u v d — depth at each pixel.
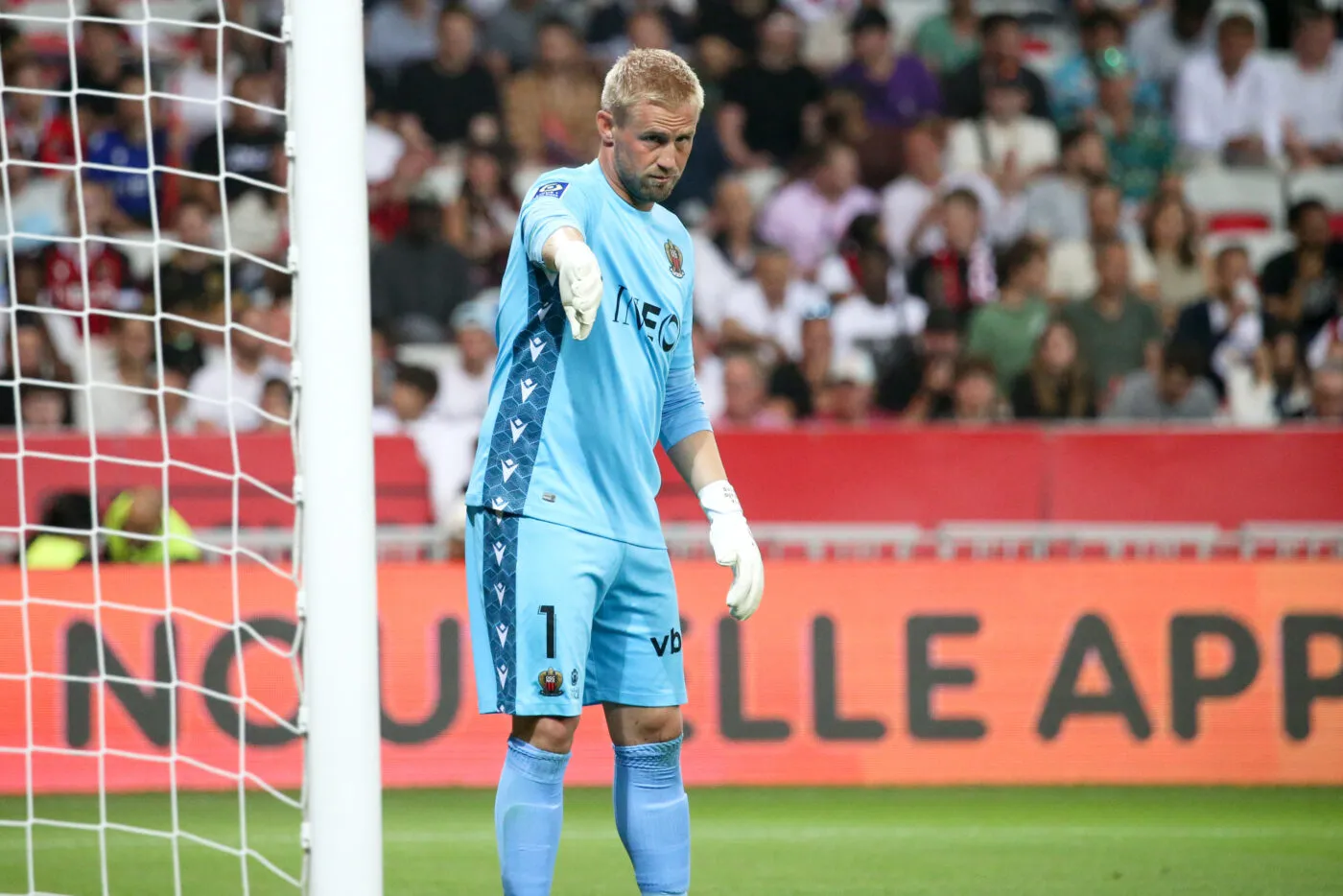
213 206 32.62
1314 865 16.97
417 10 36.50
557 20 35.69
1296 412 31.25
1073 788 21.70
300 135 10.27
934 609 22.20
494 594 10.80
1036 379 29.66
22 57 33.28
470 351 30.02
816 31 37.62
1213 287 32.81
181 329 30.03
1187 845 18.02
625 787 11.31
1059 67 37.06
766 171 35.53
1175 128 36.53
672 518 25.33
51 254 31.27
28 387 28.94
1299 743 21.94
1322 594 22.06
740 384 28.78
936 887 16.02
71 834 18.50
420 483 26.80
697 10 36.94
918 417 30.39
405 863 17.05
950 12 37.19
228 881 16.06
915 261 32.38
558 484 10.77
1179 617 22.11
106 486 24.62
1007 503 26.19
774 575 22.27
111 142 33.19
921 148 34.09
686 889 11.44
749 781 21.97
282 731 21.64
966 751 22.08
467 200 32.91
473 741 21.94
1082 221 33.78
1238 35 36.12
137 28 34.28
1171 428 26.27
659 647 11.23
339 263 10.26
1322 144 36.66
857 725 22.09
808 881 16.33
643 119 10.75
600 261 10.89
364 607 10.29
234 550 12.74
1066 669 22.11
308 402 10.27
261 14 34.97
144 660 21.58
